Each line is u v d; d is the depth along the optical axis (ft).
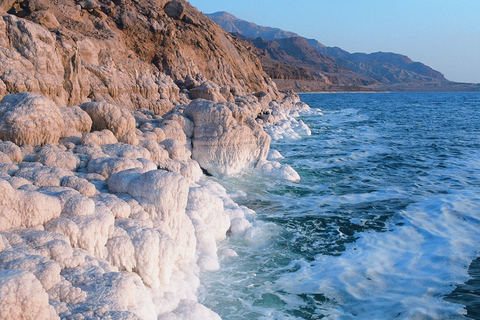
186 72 113.39
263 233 28.12
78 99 46.88
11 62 34.42
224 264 23.20
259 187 40.50
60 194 16.78
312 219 31.60
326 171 49.24
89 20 87.25
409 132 93.86
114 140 30.40
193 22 140.77
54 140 27.53
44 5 69.67
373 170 50.16
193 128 42.65
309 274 22.47
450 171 49.21
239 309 18.81
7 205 14.34
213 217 26.12
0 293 8.74
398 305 19.21
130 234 16.81
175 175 20.18
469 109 194.39
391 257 24.52
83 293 11.88
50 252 13.35
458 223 29.71
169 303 16.61
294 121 103.91
